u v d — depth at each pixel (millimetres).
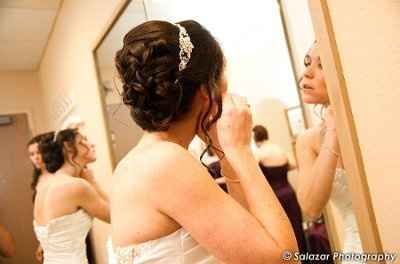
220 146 640
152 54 550
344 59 544
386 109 487
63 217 1435
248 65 937
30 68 3465
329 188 713
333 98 562
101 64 1659
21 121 3412
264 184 567
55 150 1554
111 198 655
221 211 510
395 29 459
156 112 566
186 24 599
